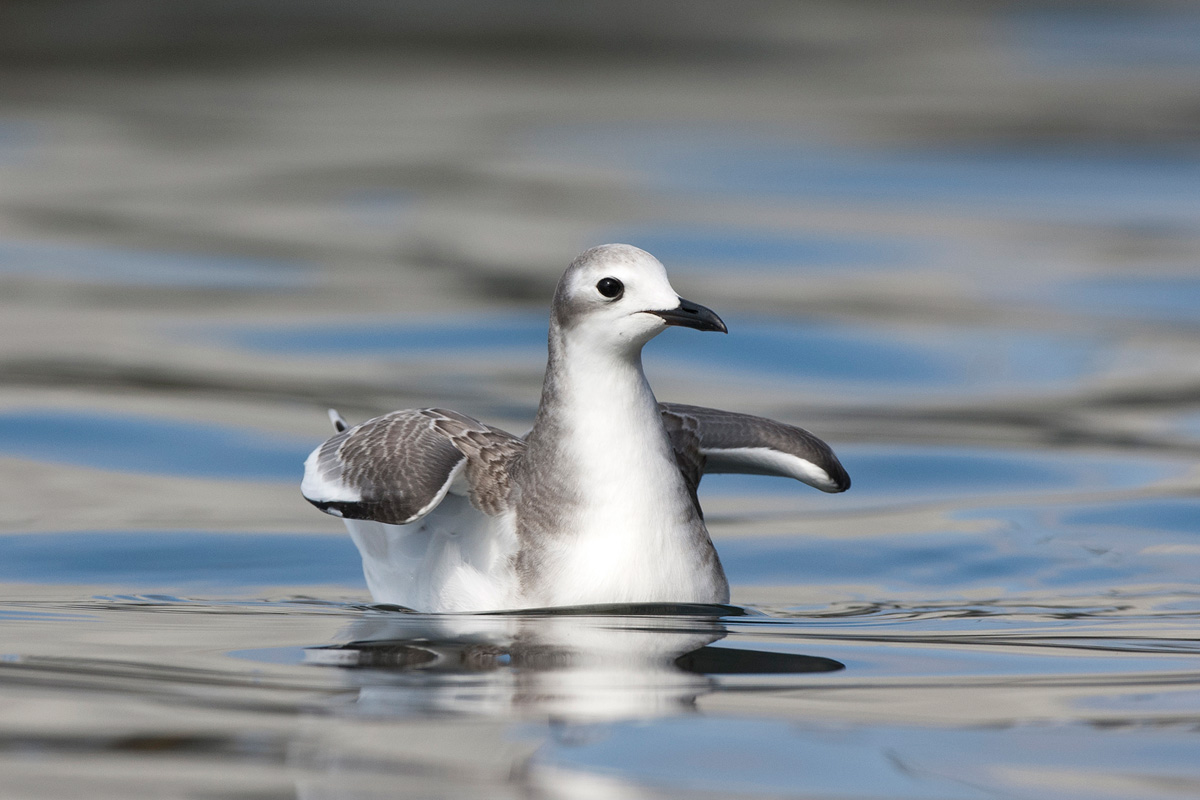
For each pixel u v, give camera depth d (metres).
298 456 14.96
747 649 8.95
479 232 25.59
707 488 14.74
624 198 28.41
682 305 9.71
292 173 30.77
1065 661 8.73
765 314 20.70
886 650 8.98
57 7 54.19
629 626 9.45
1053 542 12.54
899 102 40.72
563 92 42.38
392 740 6.96
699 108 39.75
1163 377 18.31
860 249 24.86
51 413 15.97
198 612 10.16
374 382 17.58
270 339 19.38
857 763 6.69
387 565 10.45
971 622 9.97
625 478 9.85
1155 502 13.59
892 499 14.10
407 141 34.62
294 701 7.63
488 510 10.02
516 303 21.25
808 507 13.94
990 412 17.02
